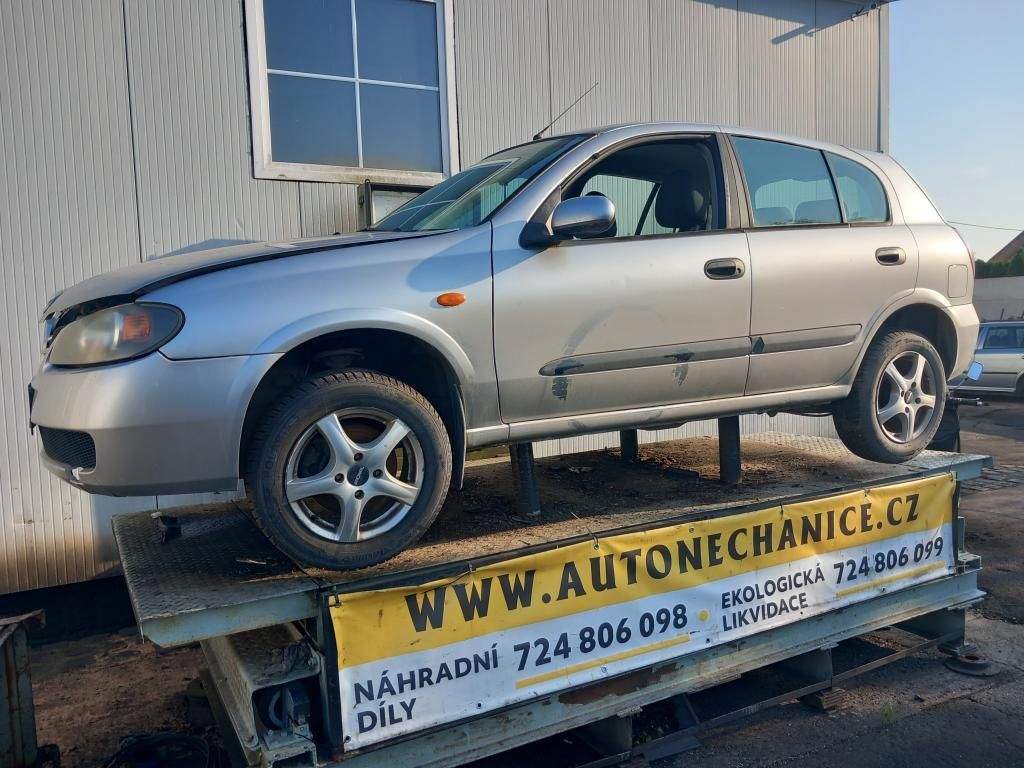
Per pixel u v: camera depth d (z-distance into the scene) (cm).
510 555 277
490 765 318
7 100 473
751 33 745
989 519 696
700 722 331
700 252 330
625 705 304
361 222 578
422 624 259
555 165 315
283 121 558
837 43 796
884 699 379
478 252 288
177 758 328
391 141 597
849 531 372
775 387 358
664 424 341
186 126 521
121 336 243
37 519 486
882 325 396
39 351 487
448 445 278
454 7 607
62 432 258
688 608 319
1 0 468
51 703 402
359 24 579
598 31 668
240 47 534
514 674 277
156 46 509
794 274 353
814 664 371
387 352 297
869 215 399
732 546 333
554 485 406
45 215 486
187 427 243
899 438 402
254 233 546
